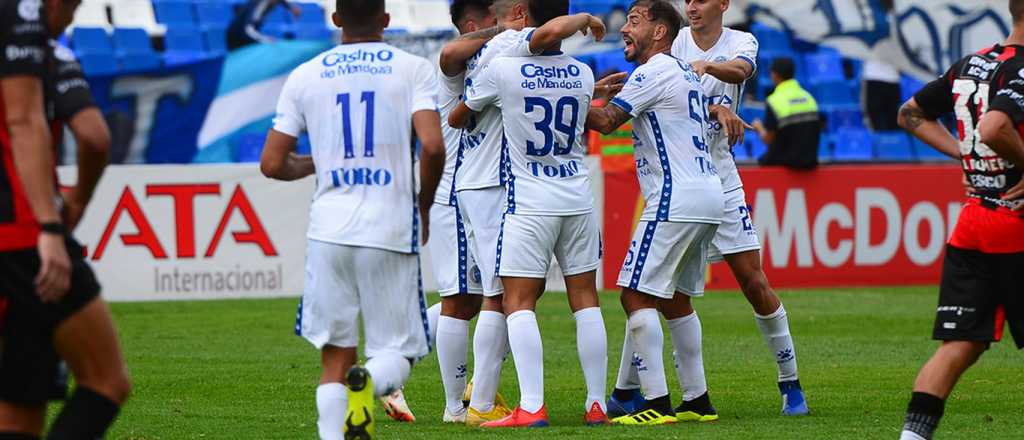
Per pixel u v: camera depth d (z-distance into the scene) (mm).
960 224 17297
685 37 24875
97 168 13602
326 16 60562
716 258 23172
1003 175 16875
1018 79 16703
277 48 56188
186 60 55281
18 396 13219
